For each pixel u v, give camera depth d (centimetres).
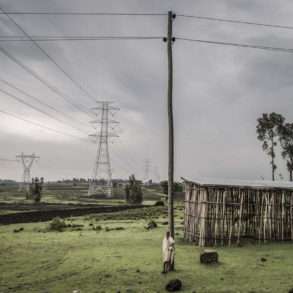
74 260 2269
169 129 2233
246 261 2245
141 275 1912
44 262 2225
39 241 3006
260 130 10681
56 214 5753
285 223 3052
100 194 15375
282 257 2383
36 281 1819
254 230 3002
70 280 1830
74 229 3934
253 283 1764
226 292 1622
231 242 2898
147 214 5991
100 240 3066
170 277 1873
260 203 3022
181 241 3061
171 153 2209
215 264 2158
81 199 12388
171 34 2264
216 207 2869
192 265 2136
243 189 2955
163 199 11319
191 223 3031
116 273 1950
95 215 5819
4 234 3491
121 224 4497
